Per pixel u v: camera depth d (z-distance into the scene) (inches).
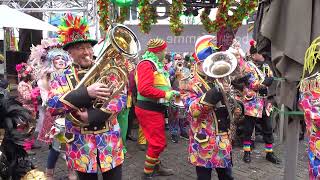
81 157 98.3
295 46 97.8
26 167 64.9
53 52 168.9
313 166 102.4
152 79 160.4
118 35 90.6
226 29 214.2
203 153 126.1
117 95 95.9
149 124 166.1
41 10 494.3
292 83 104.9
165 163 207.3
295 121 112.0
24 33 414.9
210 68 119.1
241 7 207.5
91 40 100.7
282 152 230.1
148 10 208.7
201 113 123.6
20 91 206.5
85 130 98.1
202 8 247.3
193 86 128.1
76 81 98.7
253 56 208.5
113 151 100.1
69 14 101.4
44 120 186.7
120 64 95.3
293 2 98.5
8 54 344.8
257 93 201.5
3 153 62.1
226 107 124.7
